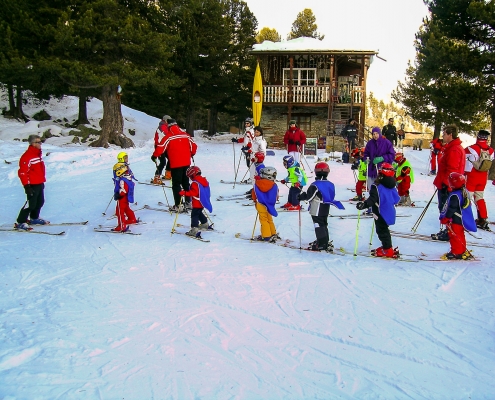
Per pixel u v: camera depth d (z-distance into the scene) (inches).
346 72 1262.3
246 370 155.2
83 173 642.2
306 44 1178.6
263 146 466.3
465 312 202.7
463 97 710.5
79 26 784.3
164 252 289.0
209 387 144.6
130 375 150.2
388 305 209.8
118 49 876.6
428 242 323.9
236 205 442.6
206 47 1216.8
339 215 404.2
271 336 179.6
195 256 281.1
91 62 867.4
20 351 162.1
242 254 286.8
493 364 160.6
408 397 140.9
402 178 444.8
